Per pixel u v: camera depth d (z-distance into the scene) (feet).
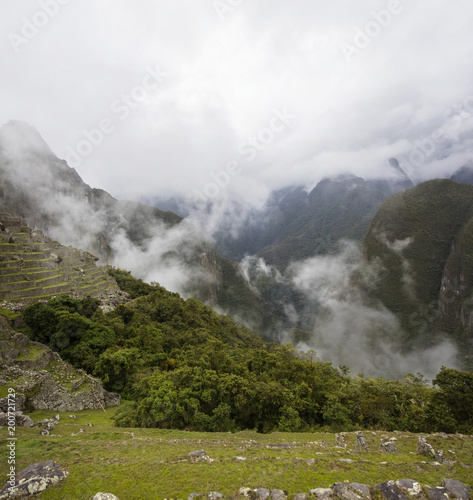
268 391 107.55
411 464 44.32
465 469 43.04
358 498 33.40
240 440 73.77
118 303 228.02
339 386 141.69
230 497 35.32
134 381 122.72
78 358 121.49
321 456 51.13
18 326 125.49
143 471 41.70
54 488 37.99
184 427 90.63
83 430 75.97
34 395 87.20
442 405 94.99
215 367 136.05
